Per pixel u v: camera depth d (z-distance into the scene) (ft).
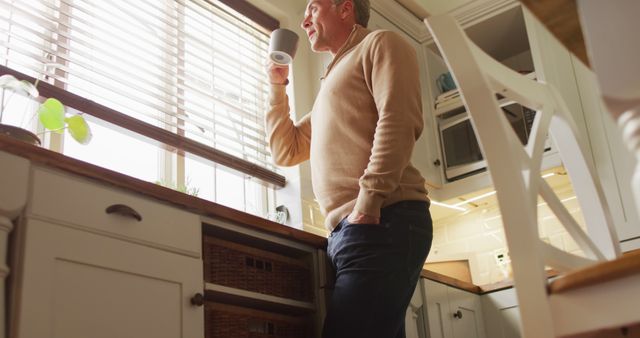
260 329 6.84
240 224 6.82
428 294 9.36
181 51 9.53
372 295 5.98
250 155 9.98
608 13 2.17
